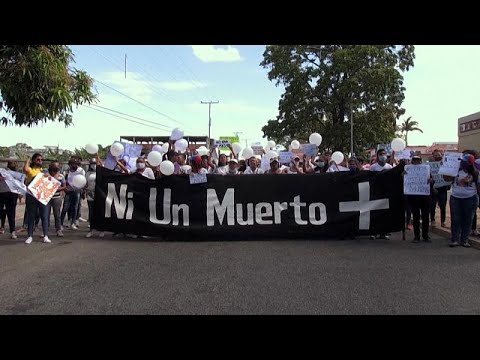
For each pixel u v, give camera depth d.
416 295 5.70
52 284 6.30
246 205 10.06
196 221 10.09
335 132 36.84
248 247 9.07
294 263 7.51
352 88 34.66
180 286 6.13
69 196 12.02
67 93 6.30
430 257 8.00
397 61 36.88
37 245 9.43
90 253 8.53
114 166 11.52
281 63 37.78
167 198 10.18
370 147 38.84
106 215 10.35
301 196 10.04
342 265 7.36
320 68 36.72
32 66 5.88
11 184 10.34
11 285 6.27
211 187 10.12
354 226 9.95
